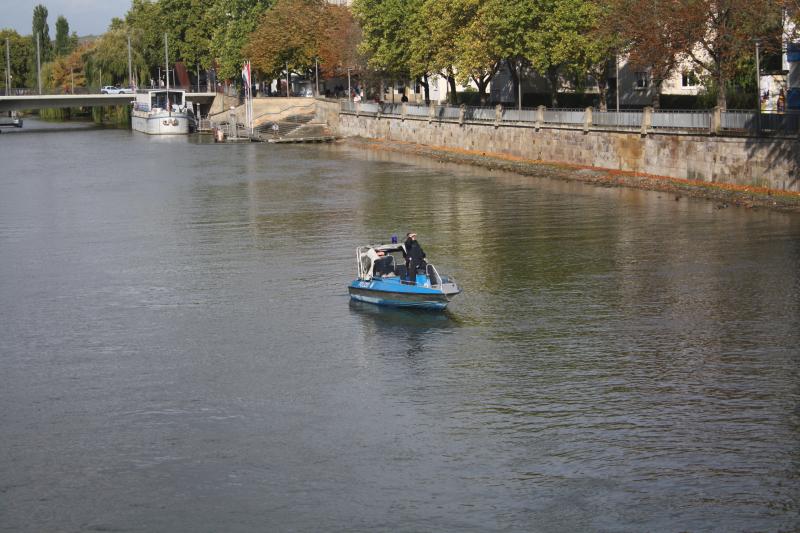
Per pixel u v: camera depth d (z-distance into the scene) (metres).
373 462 25.83
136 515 23.48
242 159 110.50
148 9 194.75
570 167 83.12
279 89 175.00
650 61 71.88
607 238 52.47
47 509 23.84
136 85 192.50
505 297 41.19
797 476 24.44
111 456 26.61
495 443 26.73
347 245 53.69
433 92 142.25
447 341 35.56
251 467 25.73
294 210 67.56
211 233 59.06
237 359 34.28
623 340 34.94
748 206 60.19
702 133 67.94
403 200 70.69
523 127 91.50
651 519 22.69
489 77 100.00
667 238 51.81
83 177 94.12
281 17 145.88
